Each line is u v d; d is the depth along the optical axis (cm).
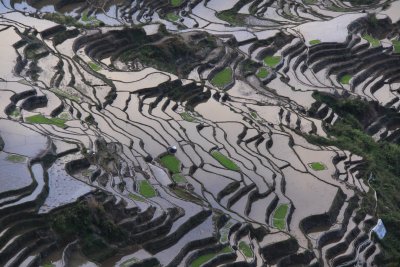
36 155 4791
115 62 6406
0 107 5322
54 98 5622
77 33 6631
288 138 5734
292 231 4838
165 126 5575
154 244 4394
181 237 4500
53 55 6238
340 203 5169
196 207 4709
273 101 6278
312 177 5341
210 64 6662
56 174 4684
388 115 6588
